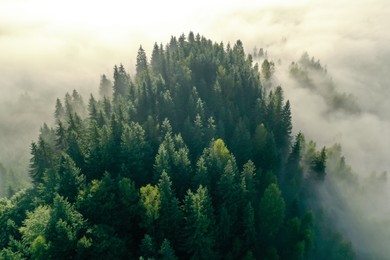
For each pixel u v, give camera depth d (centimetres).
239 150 7938
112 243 4475
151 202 4856
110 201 4975
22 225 5788
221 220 5262
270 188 5981
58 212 4450
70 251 4275
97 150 6625
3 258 4175
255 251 5747
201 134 7894
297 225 6244
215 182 6075
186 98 10606
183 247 4928
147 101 9975
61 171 6400
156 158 6038
